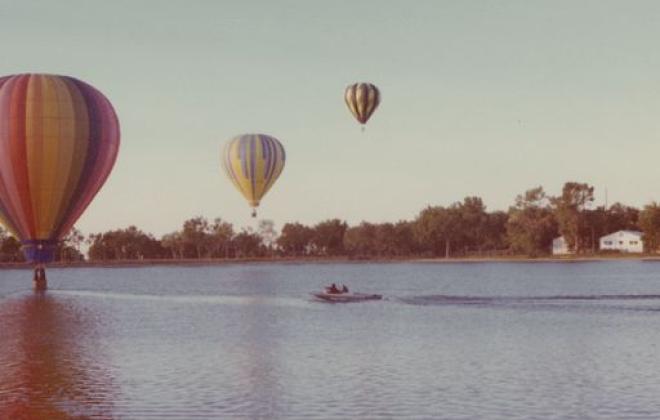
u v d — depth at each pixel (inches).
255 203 4306.1
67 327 2369.6
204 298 3863.2
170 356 1668.3
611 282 5044.3
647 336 1974.7
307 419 1064.2
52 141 3213.6
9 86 3280.0
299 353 1695.4
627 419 1043.9
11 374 1438.2
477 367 1473.9
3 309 3198.8
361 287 4849.9
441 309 2930.6
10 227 3403.1
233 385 1302.9
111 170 3417.8
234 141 4301.2
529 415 1069.1
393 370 1444.4
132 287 5226.4
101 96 3390.7
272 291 4539.9
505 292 4097.0
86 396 1224.2
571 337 1963.6
